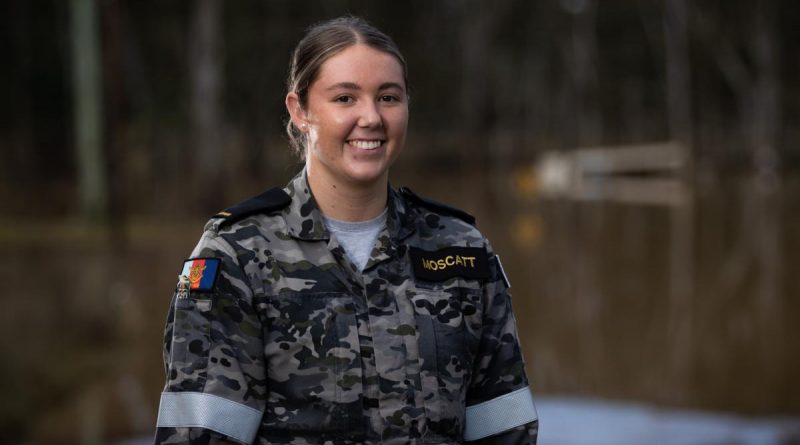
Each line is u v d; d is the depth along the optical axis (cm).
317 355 299
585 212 3028
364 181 310
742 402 974
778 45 5756
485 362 327
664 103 6844
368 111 308
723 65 6028
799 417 923
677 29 6153
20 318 1295
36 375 1016
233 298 300
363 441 298
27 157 4184
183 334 299
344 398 297
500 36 6681
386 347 304
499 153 6475
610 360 1153
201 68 3034
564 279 1728
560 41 6775
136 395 975
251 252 305
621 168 5084
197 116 3053
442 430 305
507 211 3069
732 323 1358
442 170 5675
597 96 6838
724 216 2842
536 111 6931
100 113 2373
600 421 898
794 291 1595
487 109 6594
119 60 2361
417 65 6153
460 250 325
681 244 2206
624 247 2162
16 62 4384
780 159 5228
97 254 1891
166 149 4394
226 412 294
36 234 2153
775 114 5425
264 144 4653
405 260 316
